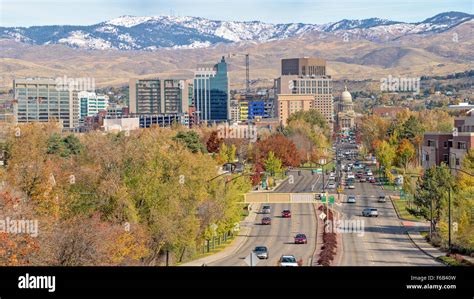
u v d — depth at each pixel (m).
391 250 123.19
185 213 113.00
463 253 117.75
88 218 98.56
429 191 144.00
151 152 120.69
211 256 121.88
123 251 92.75
